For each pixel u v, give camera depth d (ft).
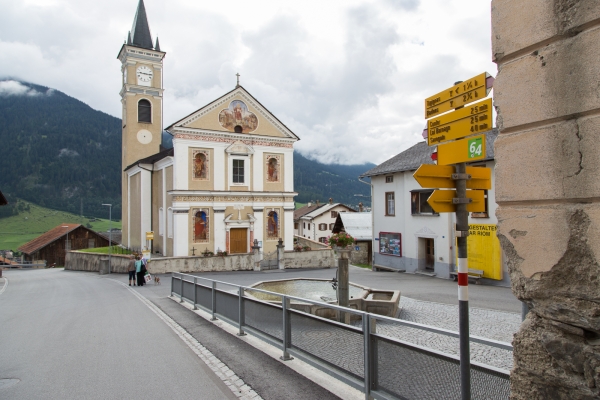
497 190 11.32
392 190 98.37
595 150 9.02
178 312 41.09
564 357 9.58
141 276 75.41
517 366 10.71
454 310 44.83
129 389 19.95
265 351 25.40
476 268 73.00
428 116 14.42
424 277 84.33
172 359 24.64
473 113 12.39
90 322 38.06
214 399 18.44
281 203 123.34
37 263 187.32
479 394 12.13
